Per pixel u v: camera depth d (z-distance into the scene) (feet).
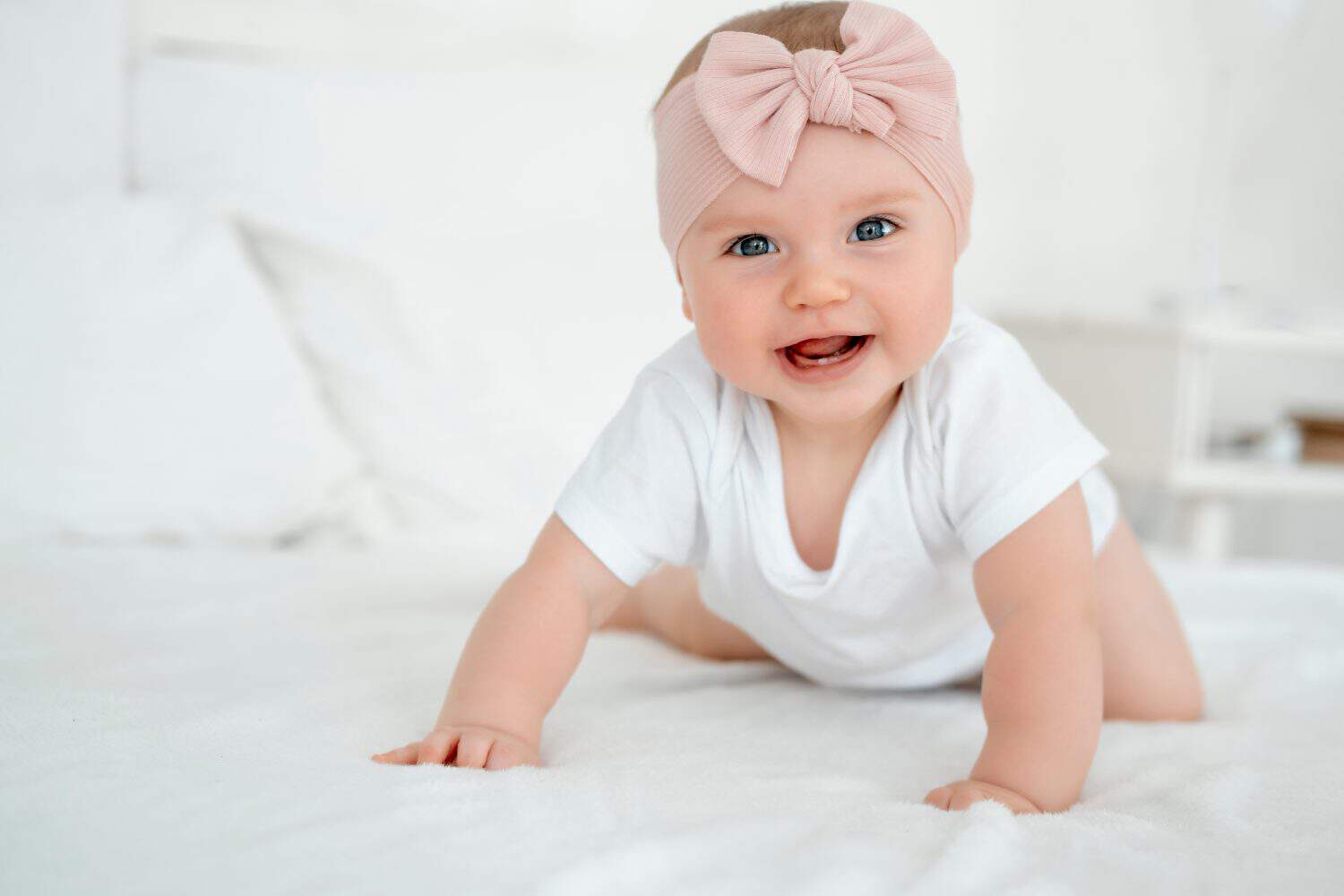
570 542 3.14
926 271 2.81
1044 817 2.39
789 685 3.69
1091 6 9.22
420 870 1.97
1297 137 9.16
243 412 5.56
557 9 7.70
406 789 2.35
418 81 6.91
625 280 6.46
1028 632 2.82
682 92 3.01
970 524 3.00
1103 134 9.34
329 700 3.11
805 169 2.74
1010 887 1.95
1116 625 3.45
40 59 6.35
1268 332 7.55
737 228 2.81
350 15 7.35
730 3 8.05
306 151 6.64
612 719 3.12
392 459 5.96
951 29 8.71
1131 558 3.56
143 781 2.36
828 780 2.61
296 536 5.76
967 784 2.58
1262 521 9.43
